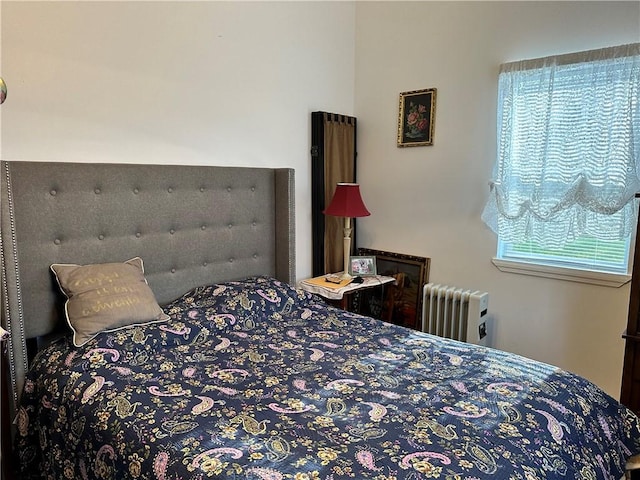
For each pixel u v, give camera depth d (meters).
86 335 1.99
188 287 2.73
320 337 2.31
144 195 2.48
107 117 2.37
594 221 2.59
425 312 3.25
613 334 2.66
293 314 2.66
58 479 1.73
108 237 2.37
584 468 1.43
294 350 2.13
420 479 1.18
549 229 2.73
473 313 2.96
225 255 2.90
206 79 2.74
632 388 2.31
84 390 1.71
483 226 3.07
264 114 3.06
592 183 2.55
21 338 2.02
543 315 2.89
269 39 3.03
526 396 1.65
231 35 2.83
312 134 3.34
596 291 2.69
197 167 2.70
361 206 3.16
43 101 2.17
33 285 2.15
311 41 3.29
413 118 3.32
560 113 2.63
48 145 2.20
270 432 1.41
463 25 3.03
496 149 2.94
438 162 3.24
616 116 2.46
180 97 2.64
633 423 1.80
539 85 2.68
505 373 1.85
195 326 2.24
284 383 1.77
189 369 1.90
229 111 2.87
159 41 2.53
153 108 2.54
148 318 2.18
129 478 1.38
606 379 2.71
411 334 2.36
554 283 2.83
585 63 2.53
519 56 2.83
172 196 2.60
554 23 2.68
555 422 1.51
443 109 3.17
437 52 3.16
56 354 1.98
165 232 2.60
